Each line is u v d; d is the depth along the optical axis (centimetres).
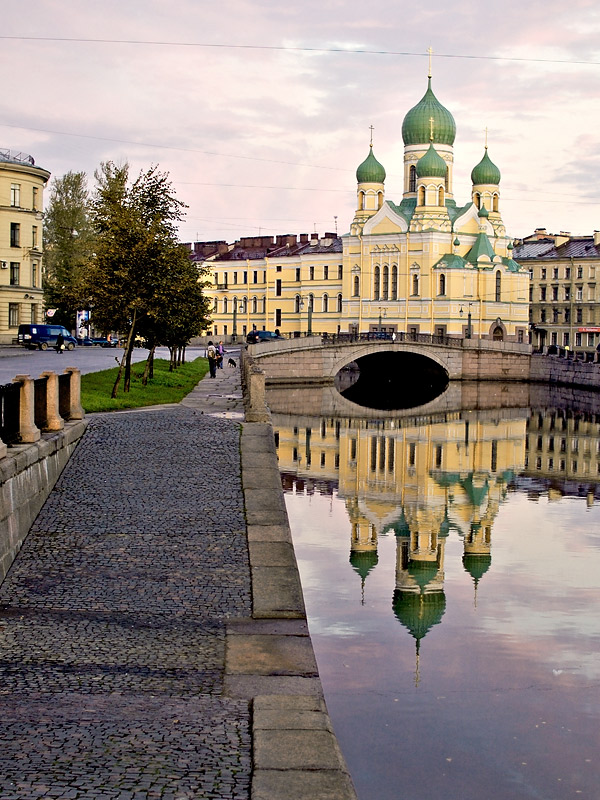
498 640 2275
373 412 8181
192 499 2458
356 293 15100
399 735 1719
